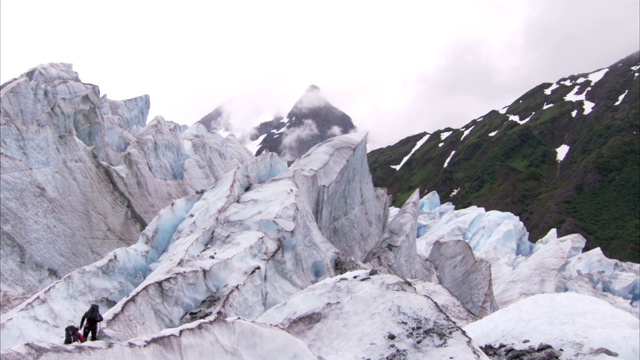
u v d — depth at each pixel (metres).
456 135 190.25
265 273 32.75
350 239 49.53
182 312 28.75
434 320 22.80
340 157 48.75
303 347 19.81
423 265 53.81
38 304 28.98
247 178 43.03
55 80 59.69
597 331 25.58
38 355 13.35
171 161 63.06
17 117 51.19
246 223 36.41
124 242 48.03
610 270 69.12
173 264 31.16
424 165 179.75
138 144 58.59
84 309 30.77
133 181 53.62
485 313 44.66
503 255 71.62
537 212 125.50
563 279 59.16
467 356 20.62
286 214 37.25
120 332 25.06
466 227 80.81
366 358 21.53
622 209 117.44
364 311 23.94
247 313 30.03
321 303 26.03
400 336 22.27
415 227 52.53
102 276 33.19
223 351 17.75
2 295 37.25
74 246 44.00
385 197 61.19
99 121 52.41
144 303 27.45
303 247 37.53
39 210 42.69
